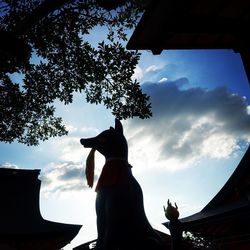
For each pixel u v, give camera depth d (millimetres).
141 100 7852
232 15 4199
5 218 14031
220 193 11883
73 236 13578
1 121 8094
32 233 12805
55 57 8227
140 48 4660
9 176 16312
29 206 15289
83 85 8336
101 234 2596
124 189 2613
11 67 6949
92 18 7730
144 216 2604
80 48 8094
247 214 10133
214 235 11391
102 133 3020
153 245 2438
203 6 3945
